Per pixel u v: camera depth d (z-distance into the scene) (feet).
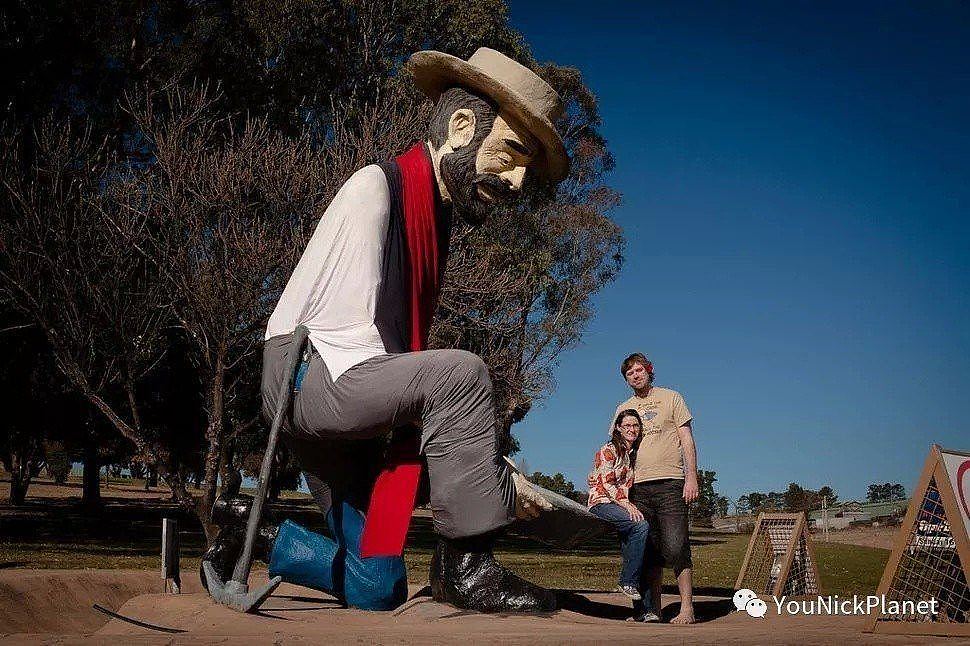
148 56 70.79
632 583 17.97
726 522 164.14
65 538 66.59
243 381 53.26
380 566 14.19
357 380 13.25
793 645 8.84
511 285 59.62
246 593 13.17
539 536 14.66
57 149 51.49
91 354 49.47
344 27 80.53
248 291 46.88
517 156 15.28
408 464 13.92
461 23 84.02
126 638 9.20
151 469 50.14
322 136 76.18
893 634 10.34
